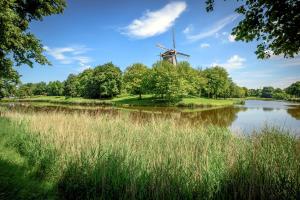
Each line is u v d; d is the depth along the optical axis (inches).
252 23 195.5
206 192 185.2
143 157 234.7
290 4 164.9
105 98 2802.7
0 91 859.4
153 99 2301.9
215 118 930.1
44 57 617.3
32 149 290.8
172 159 223.5
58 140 296.4
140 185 193.6
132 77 2893.7
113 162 218.1
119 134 333.7
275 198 175.5
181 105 1867.6
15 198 169.9
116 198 192.4
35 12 597.6
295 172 196.7
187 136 339.9
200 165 208.2
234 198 180.5
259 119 911.7
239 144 294.0
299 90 4372.5
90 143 273.3
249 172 195.0
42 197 184.1
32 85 5556.1
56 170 239.1
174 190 185.3
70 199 198.5
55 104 2003.0
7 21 435.8
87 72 3750.0
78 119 452.4
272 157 228.1
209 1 207.8
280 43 196.4
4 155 268.7
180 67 2600.9
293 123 764.0
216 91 3129.9
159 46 2650.1
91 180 208.1
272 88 6702.8
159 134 345.1
